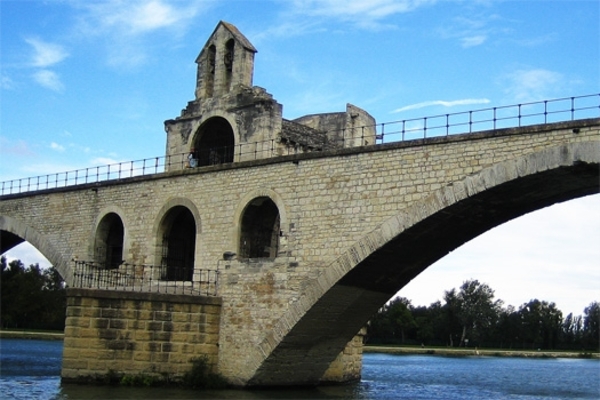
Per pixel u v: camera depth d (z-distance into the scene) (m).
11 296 115.62
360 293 37.16
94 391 35.16
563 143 29.14
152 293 38.12
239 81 46.31
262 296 38.00
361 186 35.25
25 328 117.81
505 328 168.00
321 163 37.00
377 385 48.78
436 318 162.62
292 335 36.97
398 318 153.38
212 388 38.06
